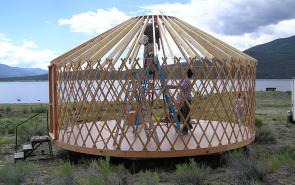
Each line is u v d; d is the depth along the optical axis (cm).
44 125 1362
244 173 705
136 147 807
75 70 874
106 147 793
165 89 808
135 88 805
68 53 1002
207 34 1032
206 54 843
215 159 862
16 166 770
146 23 961
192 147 799
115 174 697
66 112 907
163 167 808
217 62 855
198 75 833
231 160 791
